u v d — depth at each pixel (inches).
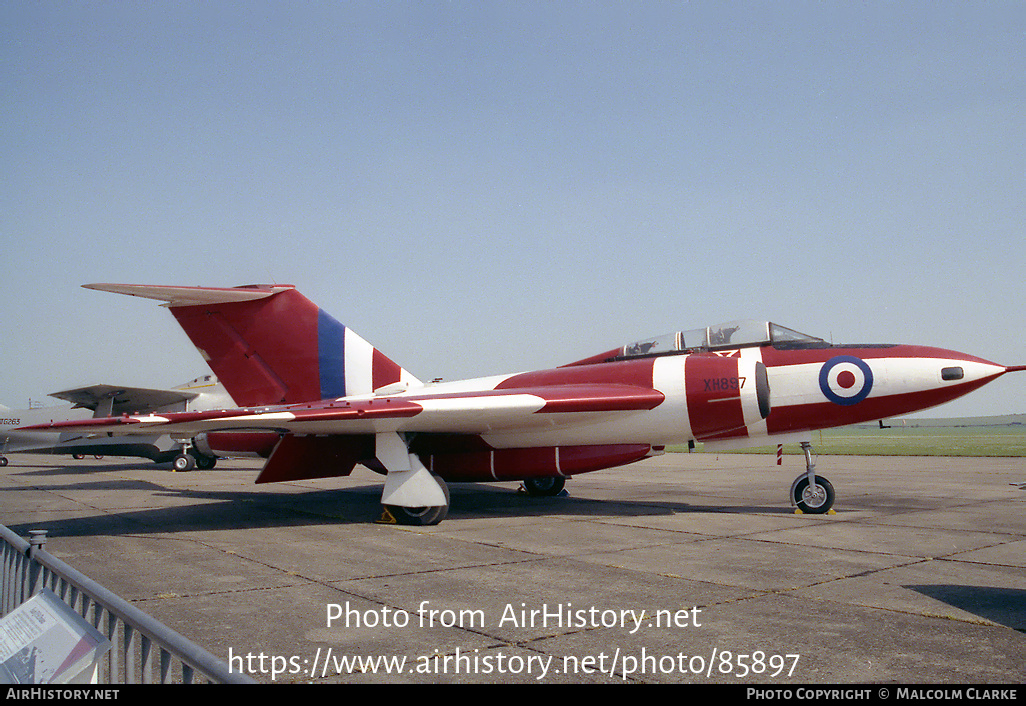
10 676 112.4
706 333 466.3
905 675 155.0
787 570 264.8
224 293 482.6
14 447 1013.2
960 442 1927.9
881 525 380.8
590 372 455.2
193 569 274.7
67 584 144.9
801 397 424.2
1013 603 215.5
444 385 503.2
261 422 368.5
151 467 1092.5
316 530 382.3
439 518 399.2
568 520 414.3
